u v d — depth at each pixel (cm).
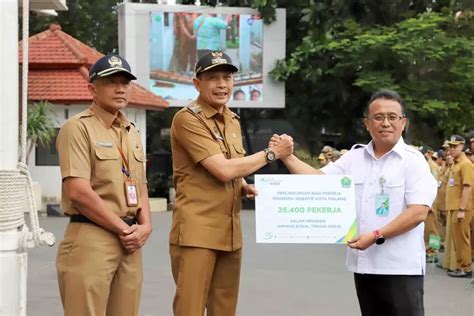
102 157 386
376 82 1898
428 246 1048
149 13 2027
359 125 2350
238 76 2088
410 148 398
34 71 1850
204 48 2062
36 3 924
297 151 1998
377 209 389
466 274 921
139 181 411
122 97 398
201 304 416
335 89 2170
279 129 2536
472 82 1947
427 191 382
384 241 385
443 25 2031
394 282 388
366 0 2112
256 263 970
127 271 402
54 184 1770
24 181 338
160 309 683
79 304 379
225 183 417
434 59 1891
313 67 2089
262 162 407
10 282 327
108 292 390
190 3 2312
